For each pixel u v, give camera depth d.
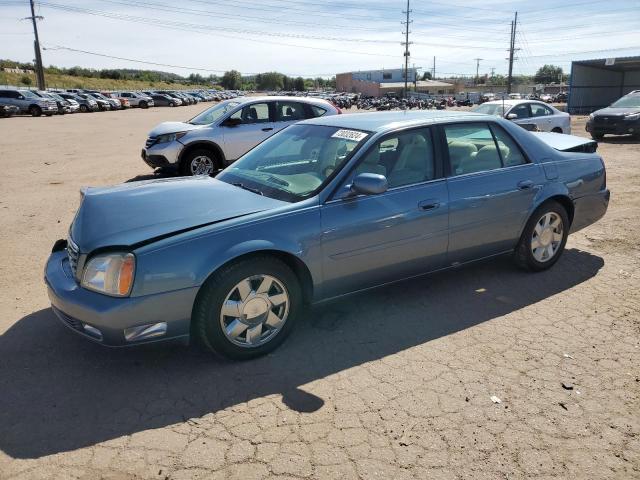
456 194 4.19
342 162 3.80
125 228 3.27
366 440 2.70
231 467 2.51
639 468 2.52
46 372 3.32
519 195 4.55
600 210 5.31
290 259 3.54
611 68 43.31
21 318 4.07
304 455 2.59
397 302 4.37
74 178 10.78
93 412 2.93
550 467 2.52
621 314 4.13
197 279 3.15
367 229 3.75
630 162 12.27
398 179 3.99
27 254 5.67
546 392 3.11
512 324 3.98
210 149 10.09
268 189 3.91
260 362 3.45
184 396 3.07
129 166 12.55
